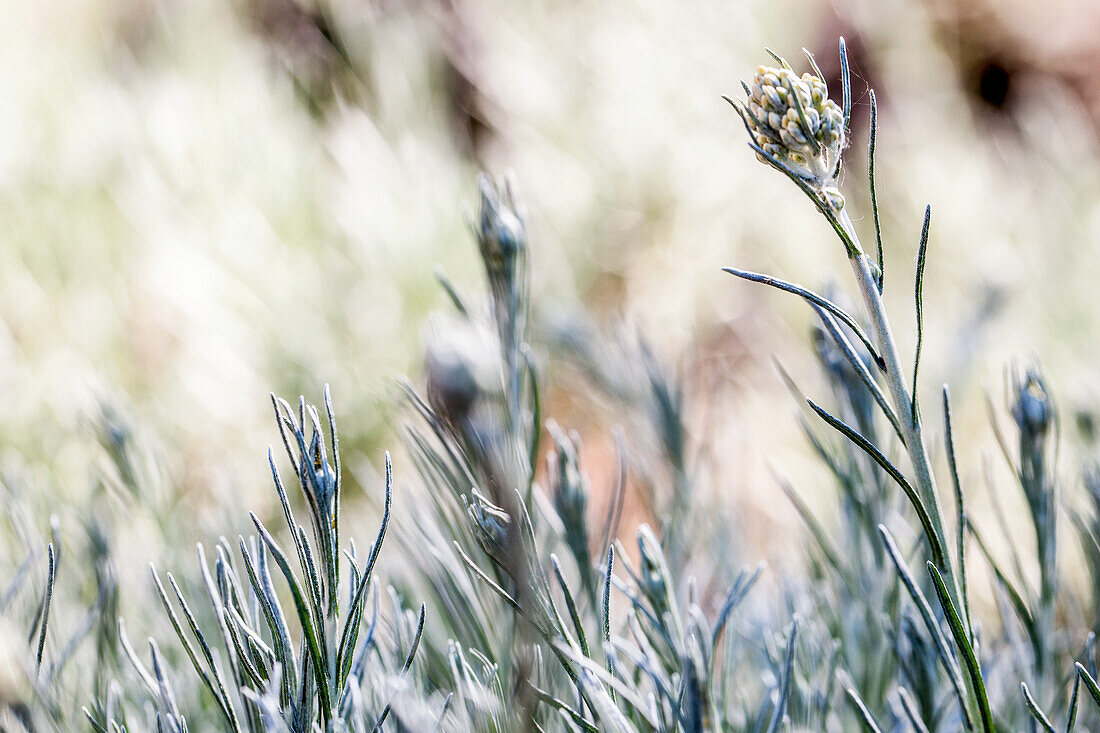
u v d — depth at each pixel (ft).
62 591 3.38
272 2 11.65
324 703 2.62
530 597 2.60
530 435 2.81
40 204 7.86
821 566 3.33
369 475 4.86
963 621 2.62
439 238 7.91
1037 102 10.90
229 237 7.73
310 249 8.37
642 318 8.23
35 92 8.63
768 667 3.10
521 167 9.23
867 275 2.60
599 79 9.64
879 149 9.52
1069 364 6.42
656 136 8.96
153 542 3.53
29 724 2.60
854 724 3.01
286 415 2.60
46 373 6.46
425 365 2.58
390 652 2.89
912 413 2.60
